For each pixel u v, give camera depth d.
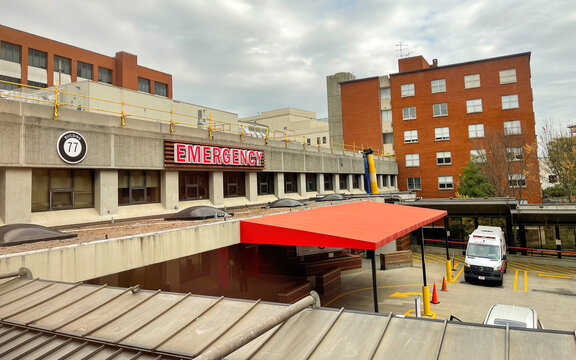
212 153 20.20
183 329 5.43
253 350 4.68
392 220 17.28
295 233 12.96
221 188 21.45
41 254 7.96
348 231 13.30
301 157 29.58
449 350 4.28
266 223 13.86
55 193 13.81
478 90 46.84
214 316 5.74
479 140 45.19
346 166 37.16
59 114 13.63
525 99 44.66
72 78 50.06
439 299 18.41
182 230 11.42
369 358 4.23
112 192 15.35
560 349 4.06
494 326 4.64
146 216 16.72
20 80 44.84
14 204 12.08
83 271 8.65
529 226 29.02
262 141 25.30
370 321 5.14
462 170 46.97
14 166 11.92
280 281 21.77
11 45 44.50
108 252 9.21
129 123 16.28
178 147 18.14
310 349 4.55
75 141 13.70
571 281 21.78
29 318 6.18
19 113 12.44
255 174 24.52
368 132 53.66
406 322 5.01
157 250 10.52
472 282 21.66
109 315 6.06
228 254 20.98
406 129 50.34
